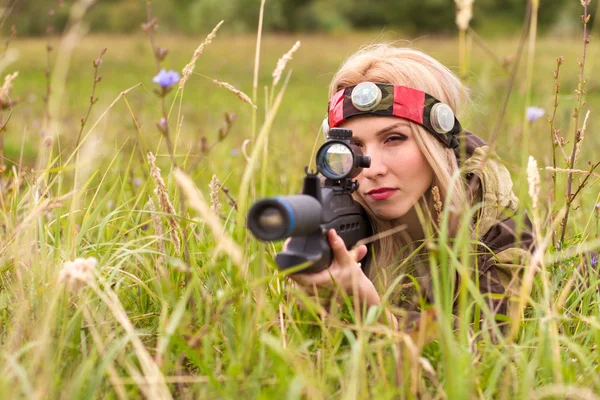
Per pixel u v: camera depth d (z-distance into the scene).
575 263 2.45
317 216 1.79
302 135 6.68
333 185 2.05
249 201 3.25
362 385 1.61
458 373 1.55
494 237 2.28
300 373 1.50
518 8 59.09
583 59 2.56
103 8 47.38
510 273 2.21
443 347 1.65
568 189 2.62
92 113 7.68
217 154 5.43
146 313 2.22
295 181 4.19
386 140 2.23
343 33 54.72
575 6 53.41
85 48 26.77
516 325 1.76
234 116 2.06
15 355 1.60
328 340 1.86
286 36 46.22
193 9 51.50
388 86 2.22
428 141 2.22
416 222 2.37
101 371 1.61
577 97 2.60
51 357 1.79
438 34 59.97
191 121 8.52
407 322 2.04
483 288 2.23
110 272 2.25
